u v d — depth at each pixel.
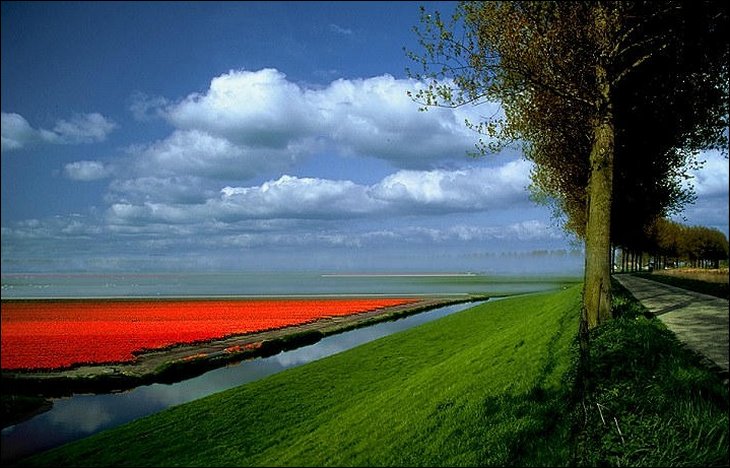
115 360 29.39
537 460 9.22
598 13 14.00
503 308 49.66
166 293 103.50
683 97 17.98
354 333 43.19
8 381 24.59
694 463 7.66
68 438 18.80
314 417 18.47
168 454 15.98
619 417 9.34
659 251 96.38
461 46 15.42
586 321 12.68
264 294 96.69
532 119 19.53
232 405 20.56
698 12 14.19
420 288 117.44
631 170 26.08
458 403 13.59
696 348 11.92
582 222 39.97
